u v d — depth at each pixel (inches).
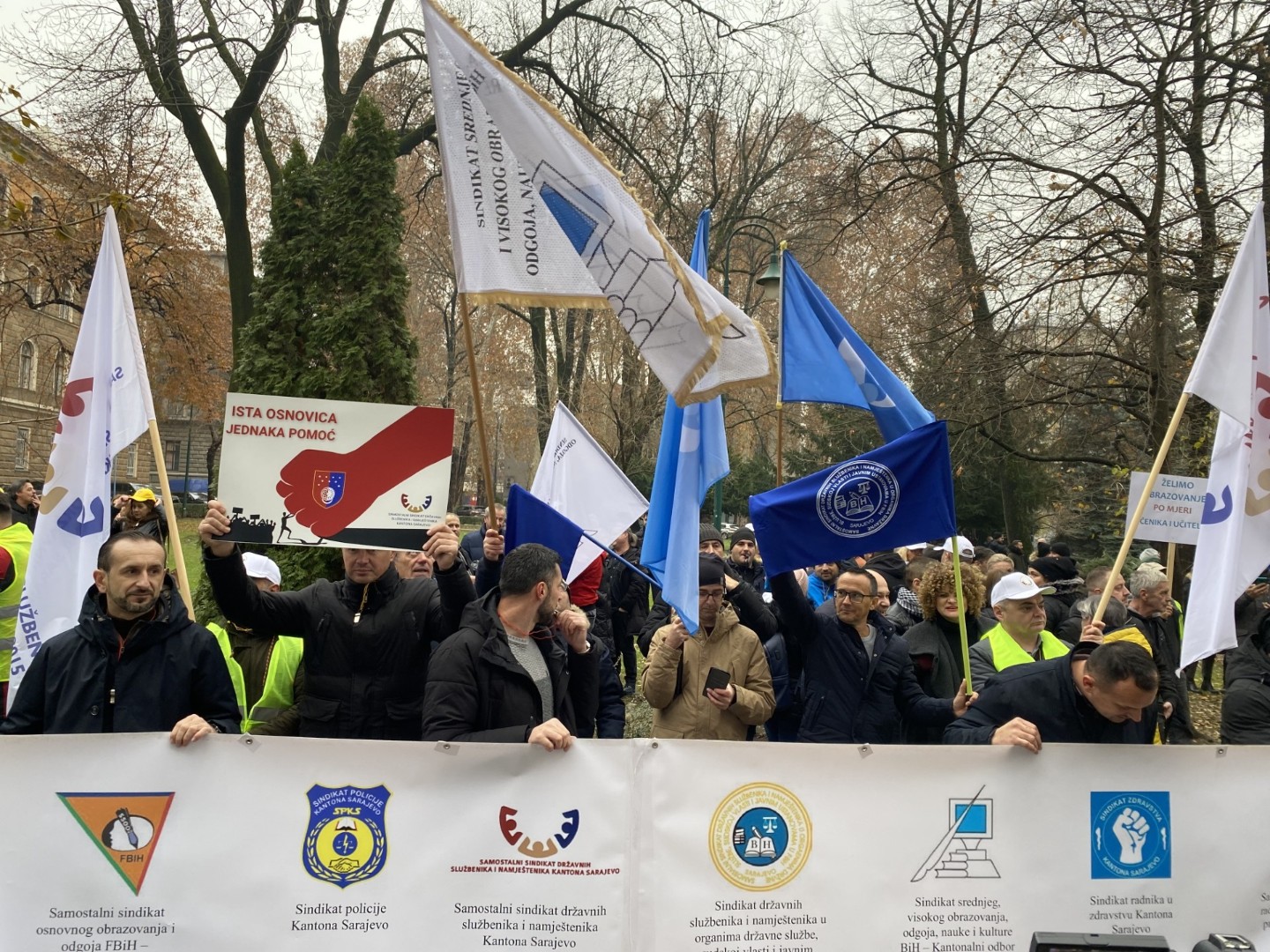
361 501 155.7
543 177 161.0
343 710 164.6
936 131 709.9
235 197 644.1
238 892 123.8
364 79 683.4
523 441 1771.7
